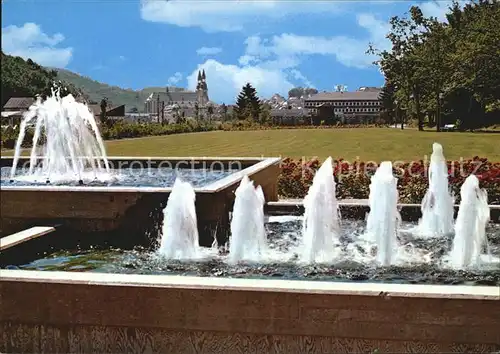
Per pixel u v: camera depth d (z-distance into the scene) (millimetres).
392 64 33469
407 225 6852
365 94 83062
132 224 6074
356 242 5895
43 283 3586
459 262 5141
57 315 3584
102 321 3543
